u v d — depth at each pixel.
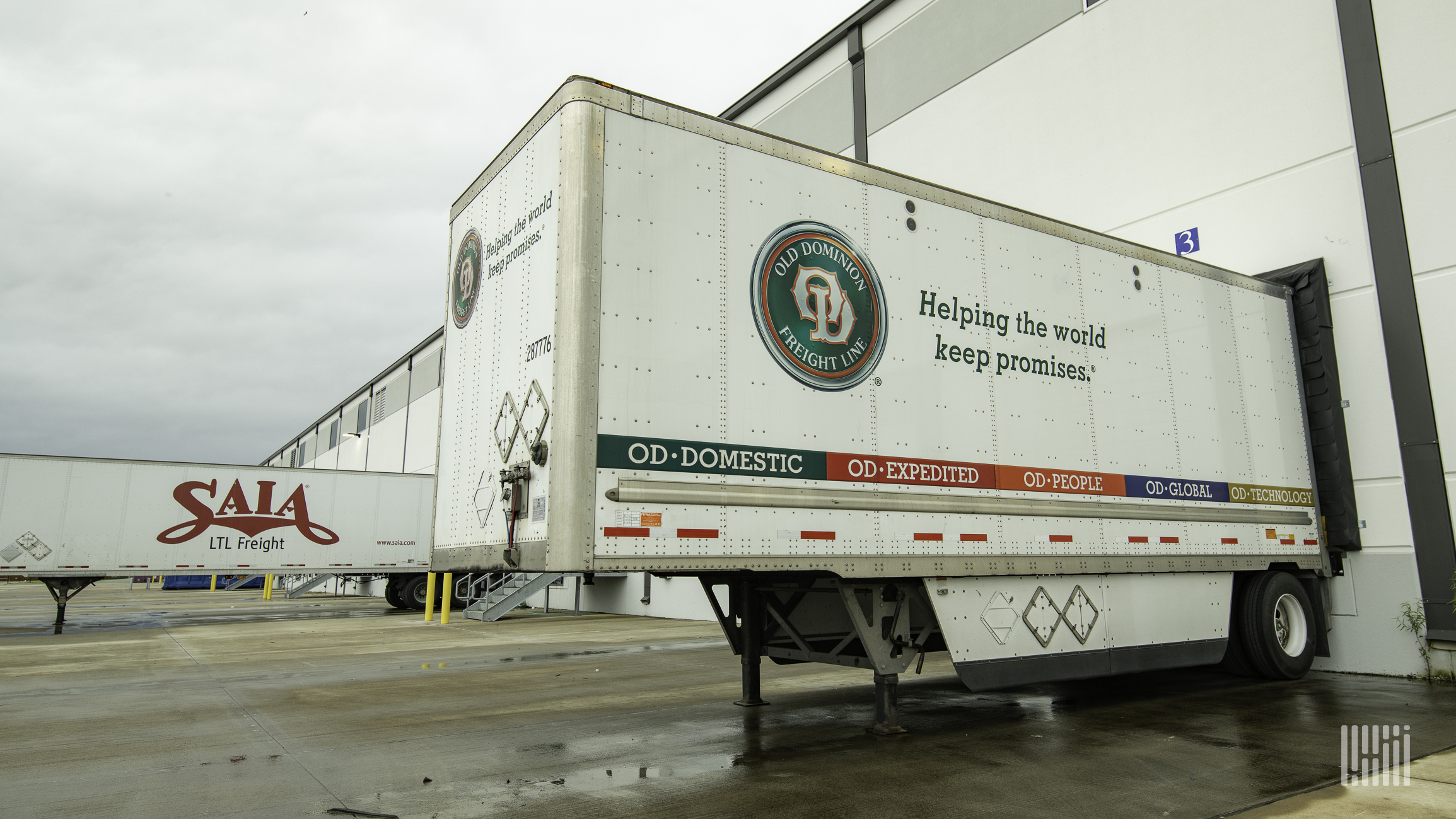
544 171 4.94
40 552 16.70
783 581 6.39
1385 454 8.70
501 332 5.40
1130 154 11.23
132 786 4.53
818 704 7.02
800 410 5.15
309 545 19.78
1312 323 9.05
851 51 15.41
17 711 6.89
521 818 3.92
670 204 4.85
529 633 14.42
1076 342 6.75
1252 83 10.09
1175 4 10.91
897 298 5.73
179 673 9.32
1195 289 7.96
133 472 17.94
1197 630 7.20
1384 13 9.02
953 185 13.47
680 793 4.33
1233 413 8.02
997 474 6.00
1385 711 6.55
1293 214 9.59
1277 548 8.12
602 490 4.36
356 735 5.88
